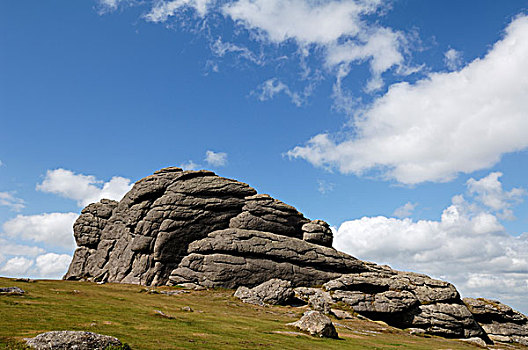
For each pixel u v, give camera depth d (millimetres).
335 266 87750
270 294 68812
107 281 86250
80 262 94750
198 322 36188
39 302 35719
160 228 85062
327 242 95875
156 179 93938
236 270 79812
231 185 94562
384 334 53000
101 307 37531
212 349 23422
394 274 89438
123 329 26734
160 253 82688
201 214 88125
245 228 89312
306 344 30969
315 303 64688
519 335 78812
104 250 93438
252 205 92375
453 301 77062
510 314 82688
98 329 25375
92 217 100312
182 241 85062
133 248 85188
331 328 38969
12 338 19641
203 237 86750
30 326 23828
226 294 71375
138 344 21859
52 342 17438
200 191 90812
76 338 17812
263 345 27375
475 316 81750
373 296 72625
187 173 94000
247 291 68812
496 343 73500
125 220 93062
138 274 82250
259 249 83750
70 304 37062
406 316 71438
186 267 80688
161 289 75188
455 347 49750
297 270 83625
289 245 86938
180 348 22375
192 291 73438
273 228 92000
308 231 94812
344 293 72562
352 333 47531
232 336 30016
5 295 37531
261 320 46000
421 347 41062
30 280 59812
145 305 45312
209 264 80375
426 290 77625
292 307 65812
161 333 27047
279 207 94812
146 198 92812
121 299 48562
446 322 70500
